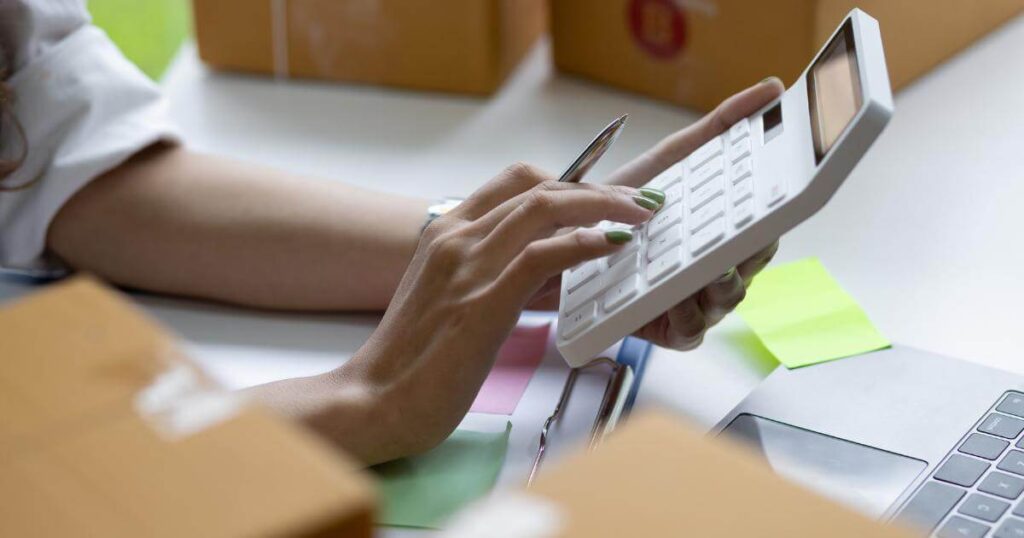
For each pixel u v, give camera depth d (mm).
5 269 1319
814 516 680
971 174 1334
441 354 1040
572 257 1021
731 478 708
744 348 1159
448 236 1071
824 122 1013
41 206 1281
